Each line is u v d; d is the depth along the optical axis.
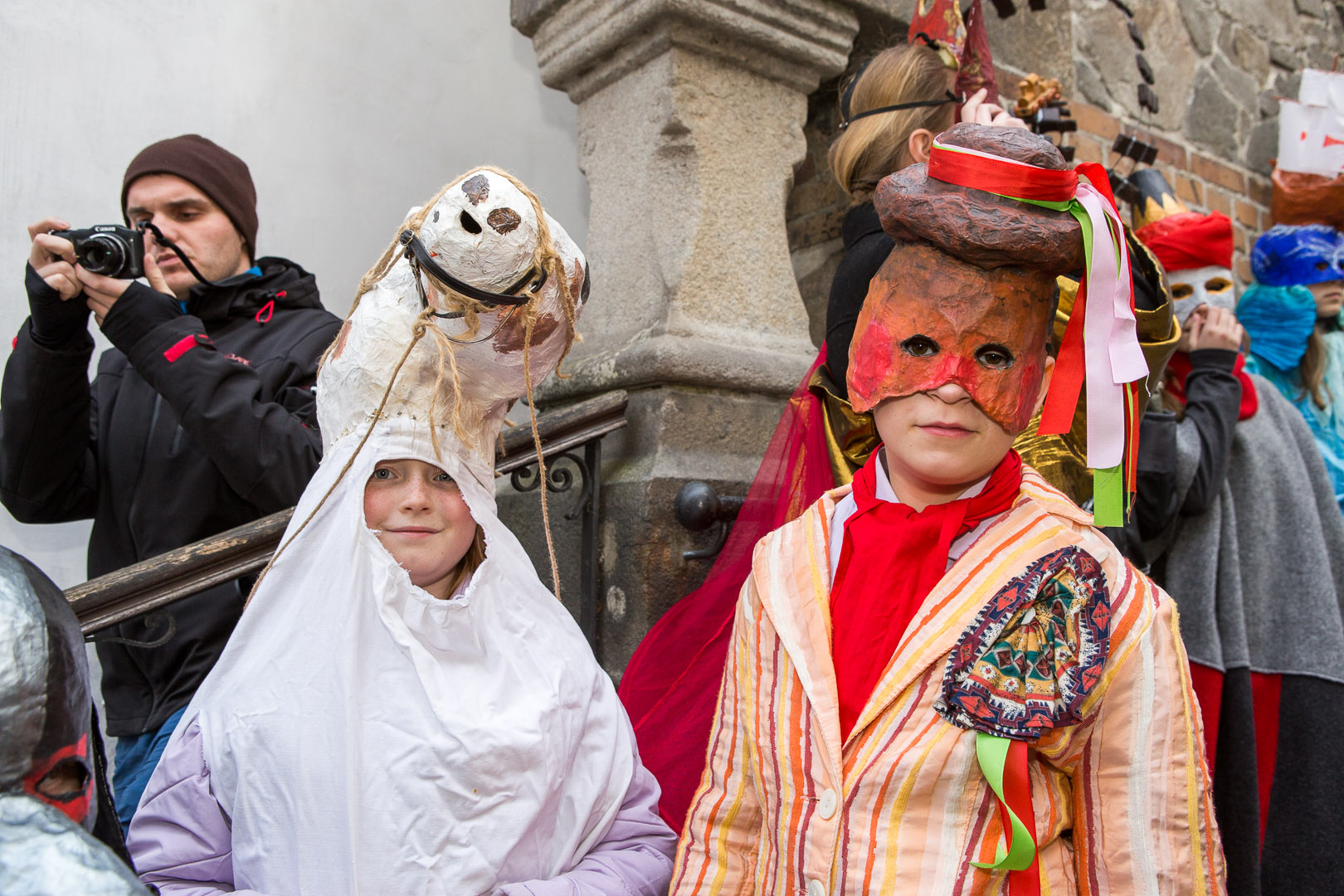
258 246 2.14
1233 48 3.22
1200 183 3.03
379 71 2.32
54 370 1.22
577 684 0.93
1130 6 2.83
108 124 2.02
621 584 1.60
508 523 1.90
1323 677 1.62
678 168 1.78
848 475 1.30
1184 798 0.75
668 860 0.95
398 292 0.88
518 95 2.52
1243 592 1.65
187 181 1.48
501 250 0.78
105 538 1.33
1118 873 0.75
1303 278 2.29
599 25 1.80
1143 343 1.08
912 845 0.76
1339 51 3.68
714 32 1.76
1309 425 2.31
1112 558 0.82
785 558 0.94
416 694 0.84
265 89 2.18
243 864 0.81
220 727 0.85
